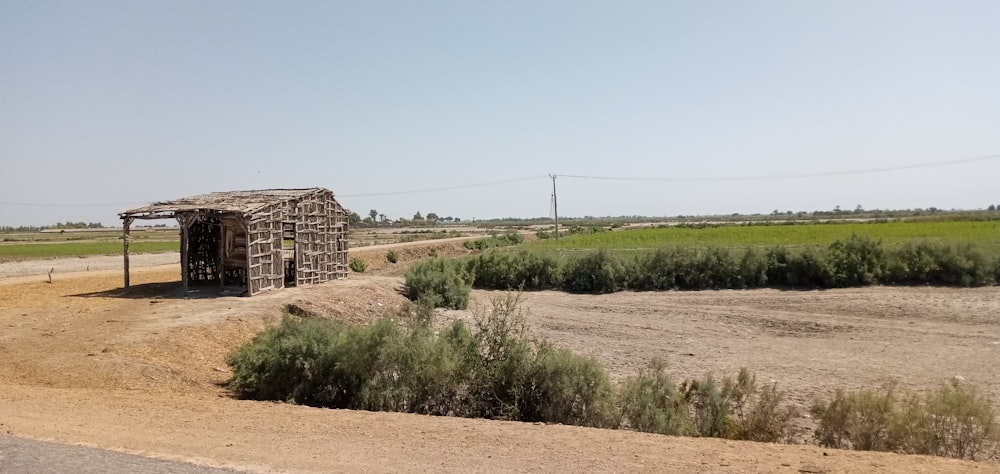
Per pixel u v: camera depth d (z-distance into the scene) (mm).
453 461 6641
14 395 10359
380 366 11758
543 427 8852
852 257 32875
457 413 11367
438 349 11922
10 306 21359
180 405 9930
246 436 7715
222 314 19422
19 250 65875
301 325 13445
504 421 9445
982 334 21141
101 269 41125
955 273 31297
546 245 55969
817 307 27969
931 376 15852
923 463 6723
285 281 28859
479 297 34312
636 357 18906
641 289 35781
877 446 9188
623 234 69562
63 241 92312
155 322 18062
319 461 6488
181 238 25094
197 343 16141
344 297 25297
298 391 12062
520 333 13328
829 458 6973
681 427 10219
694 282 35281
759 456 7043
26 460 6211
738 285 34438
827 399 13742
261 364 12516
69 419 8492
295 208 27406
